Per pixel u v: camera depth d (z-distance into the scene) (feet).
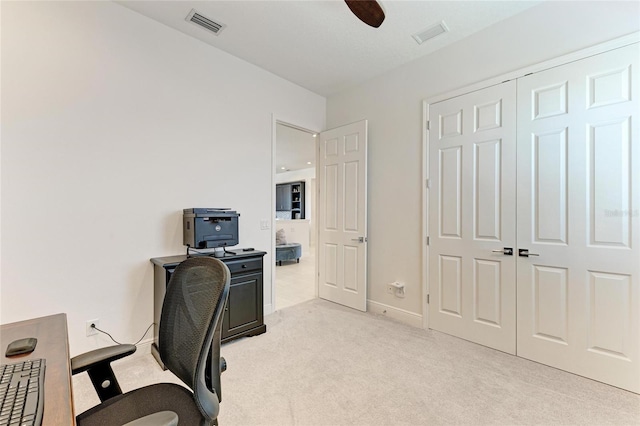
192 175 8.45
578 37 6.59
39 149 6.10
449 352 7.66
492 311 7.88
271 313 10.57
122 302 7.17
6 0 5.78
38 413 2.10
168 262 7.11
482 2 6.98
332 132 12.04
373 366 6.95
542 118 7.07
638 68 5.90
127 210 7.26
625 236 6.06
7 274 5.78
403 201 9.99
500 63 7.75
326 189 12.33
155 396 3.48
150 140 7.63
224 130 9.19
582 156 6.54
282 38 8.43
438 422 5.11
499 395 5.83
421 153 9.48
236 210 9.50
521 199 7.40
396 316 10.13
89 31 6.70
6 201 5.77
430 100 9.23
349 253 11.36
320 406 5.51
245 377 6.47
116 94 7.07
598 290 6.34
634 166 5.96
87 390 5.92
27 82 5.98
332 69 10.27
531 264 7.25
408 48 8.95
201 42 8.60
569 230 6.71
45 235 6.17
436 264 9.10
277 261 21.26
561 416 5.23
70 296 6.46
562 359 6.77
